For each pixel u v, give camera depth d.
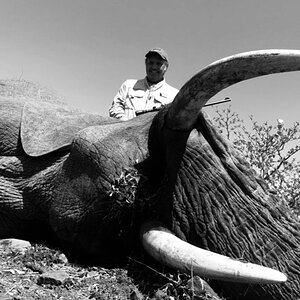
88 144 2.26
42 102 2.87
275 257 1.89
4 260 2.12
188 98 1.94
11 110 2.73
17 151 2.62
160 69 3.23
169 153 2.09
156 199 2.12
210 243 1.95
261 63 1.72
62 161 2.44
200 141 2.06
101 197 2.20
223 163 2.04
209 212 1.98
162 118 2.16
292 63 1.66
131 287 1.96
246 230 1.93
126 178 2.16
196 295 1.80
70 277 1.99
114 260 2.27
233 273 1.74
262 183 2.03
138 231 2.17
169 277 1.94
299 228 1.97
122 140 2.28
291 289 1.85
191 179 2.04
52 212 2.37
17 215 2.54
